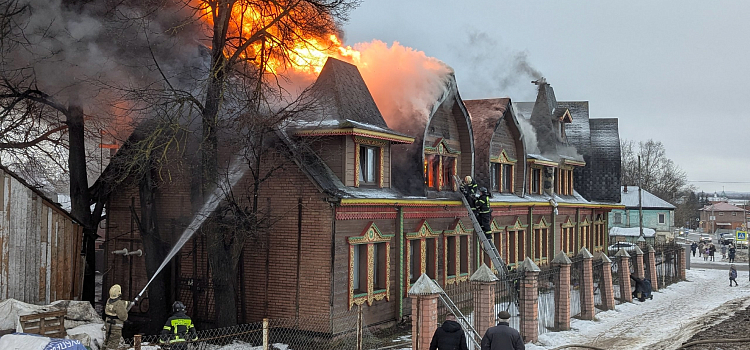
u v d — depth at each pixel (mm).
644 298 30703
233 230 17531
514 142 29828
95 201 20516
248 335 18297
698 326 21094
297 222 18391
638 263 32438
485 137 26656
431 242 22828
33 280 14906
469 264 25047
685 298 32250
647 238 62500
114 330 13688
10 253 14312
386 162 21109
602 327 22562
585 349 18359
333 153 19266
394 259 20656
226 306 17938
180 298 20047
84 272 18672
